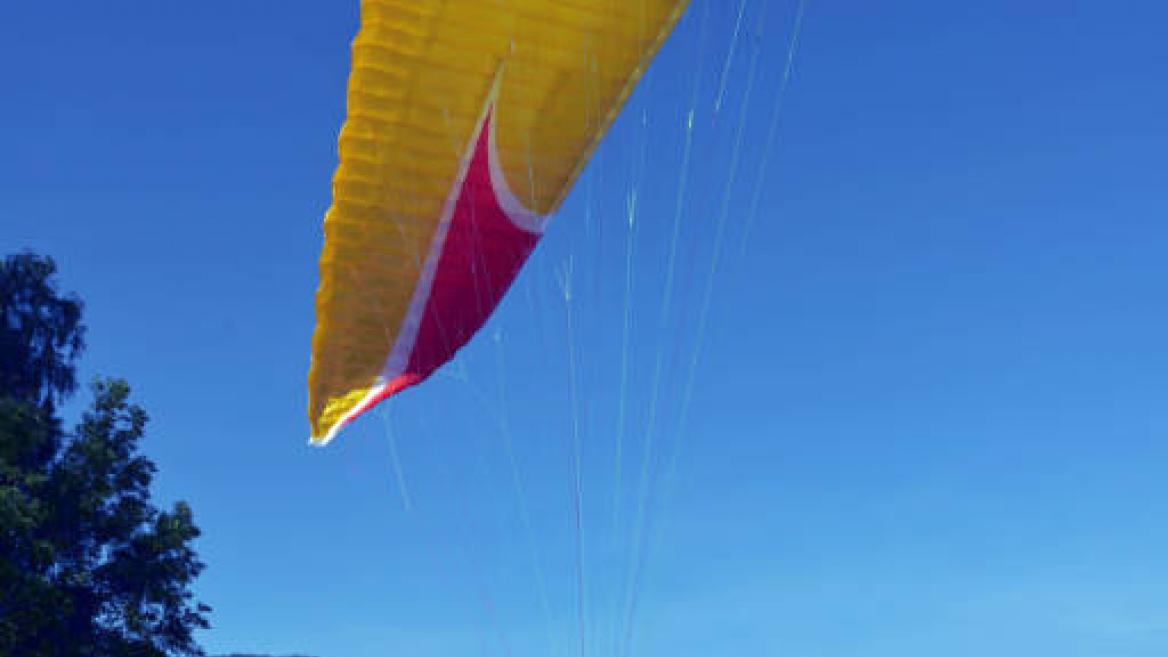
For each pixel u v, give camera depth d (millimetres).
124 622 25453
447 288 10812
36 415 25734
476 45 9781
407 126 9977
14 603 23281
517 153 10570
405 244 10453
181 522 26859
